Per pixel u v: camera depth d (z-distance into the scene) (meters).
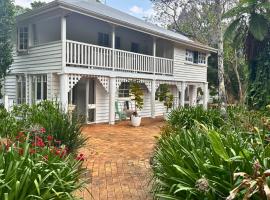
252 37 10.25
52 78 13.40
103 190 5.70
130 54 15.98
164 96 18.61
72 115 8.37
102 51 14.38
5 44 14.85
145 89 19.11
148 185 5.60
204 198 2.84
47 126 6.69
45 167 3.43
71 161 4.09
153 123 15.85
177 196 3.20
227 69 31.11
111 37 16.42
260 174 2.55
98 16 13.43
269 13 9.41
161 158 3.91
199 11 33.19
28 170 2.93
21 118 8.52
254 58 10.40
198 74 22.62
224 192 2.82
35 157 3.59
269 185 2.54
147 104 19.33
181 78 20.41
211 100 30.91
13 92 16.41
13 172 2.89
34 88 14.86
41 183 2.97
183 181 3.12
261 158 2.89
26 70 15.04
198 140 3.99
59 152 4.29
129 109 17.36
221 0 24.30
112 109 14.95
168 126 8.00
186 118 8.43
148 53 20.59
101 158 8.20
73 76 13.12
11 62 15.13
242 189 2.65
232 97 28.89
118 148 9.49
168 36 17.69
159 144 5.74
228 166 2.93
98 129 13.26
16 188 2.69
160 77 18.16
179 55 20.30
